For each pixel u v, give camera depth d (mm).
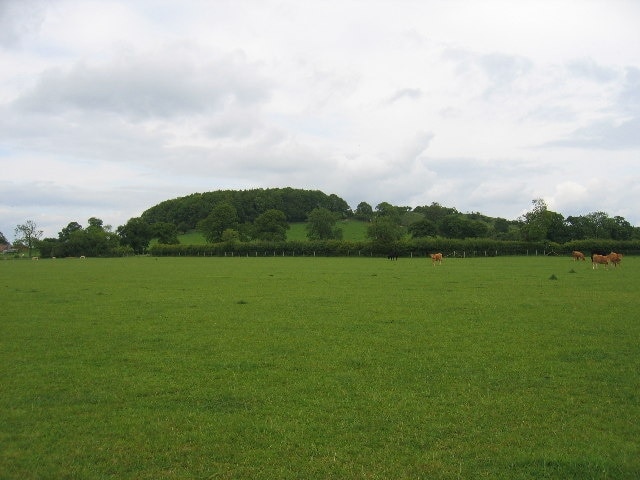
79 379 12594
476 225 157375
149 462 8180
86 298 29141
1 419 9961
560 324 19469
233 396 11203
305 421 9742
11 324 20312
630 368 13156
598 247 105000
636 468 7812
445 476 7676
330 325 19703
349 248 112938
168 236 163625
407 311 23062
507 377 12477
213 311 23578
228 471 7867
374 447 8625
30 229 156125
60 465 8094
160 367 13672
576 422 9617
